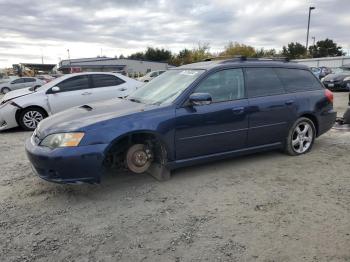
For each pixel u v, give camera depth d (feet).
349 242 10.29
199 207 12.85
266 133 17.43
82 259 9.79
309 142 19.36
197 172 16.48
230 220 11.81
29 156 13.78
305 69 19.57
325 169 16.75
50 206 13.25
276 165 17.38
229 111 15.96
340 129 25.79
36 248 10.37
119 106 15.61
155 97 16.25
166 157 14.92
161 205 13.09
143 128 14.02
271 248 10.09
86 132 13.16
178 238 10.75
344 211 12.28
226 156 16.51
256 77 17.34
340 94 57.06
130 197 13.87
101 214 12.49
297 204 12.93
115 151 14.52
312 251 9.89
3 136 27.30
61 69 220.02
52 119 14.99
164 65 243.60
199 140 15.43
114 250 10.19
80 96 30.17
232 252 9.94
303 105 18.45
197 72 16.26
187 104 15.11
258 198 13.53
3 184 15.69
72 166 12.92
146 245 10.41
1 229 11.55
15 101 28.86
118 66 232.12
